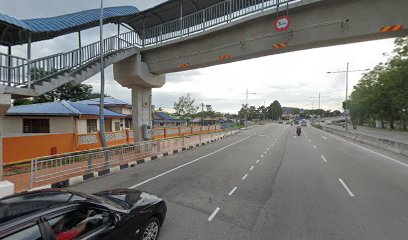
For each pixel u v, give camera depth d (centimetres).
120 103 3162
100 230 396
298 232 568
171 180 1061
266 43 1284
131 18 1748
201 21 1555
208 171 1244
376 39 1113
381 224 612
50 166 1005
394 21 992
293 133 4591
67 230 360
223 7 1435
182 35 1580
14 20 916
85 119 2300
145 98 1945
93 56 1352
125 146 1449
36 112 1947
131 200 525
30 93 958
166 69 1712
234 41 1393
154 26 1848
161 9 1650
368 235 554
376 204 757
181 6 1549
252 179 1073
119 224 429
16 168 1328
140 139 1875
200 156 1783
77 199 402
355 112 9088
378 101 5791
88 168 1151
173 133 3169
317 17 1141
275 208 721
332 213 683
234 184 990
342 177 1116
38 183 960
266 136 3869
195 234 559
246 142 2895
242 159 1633
